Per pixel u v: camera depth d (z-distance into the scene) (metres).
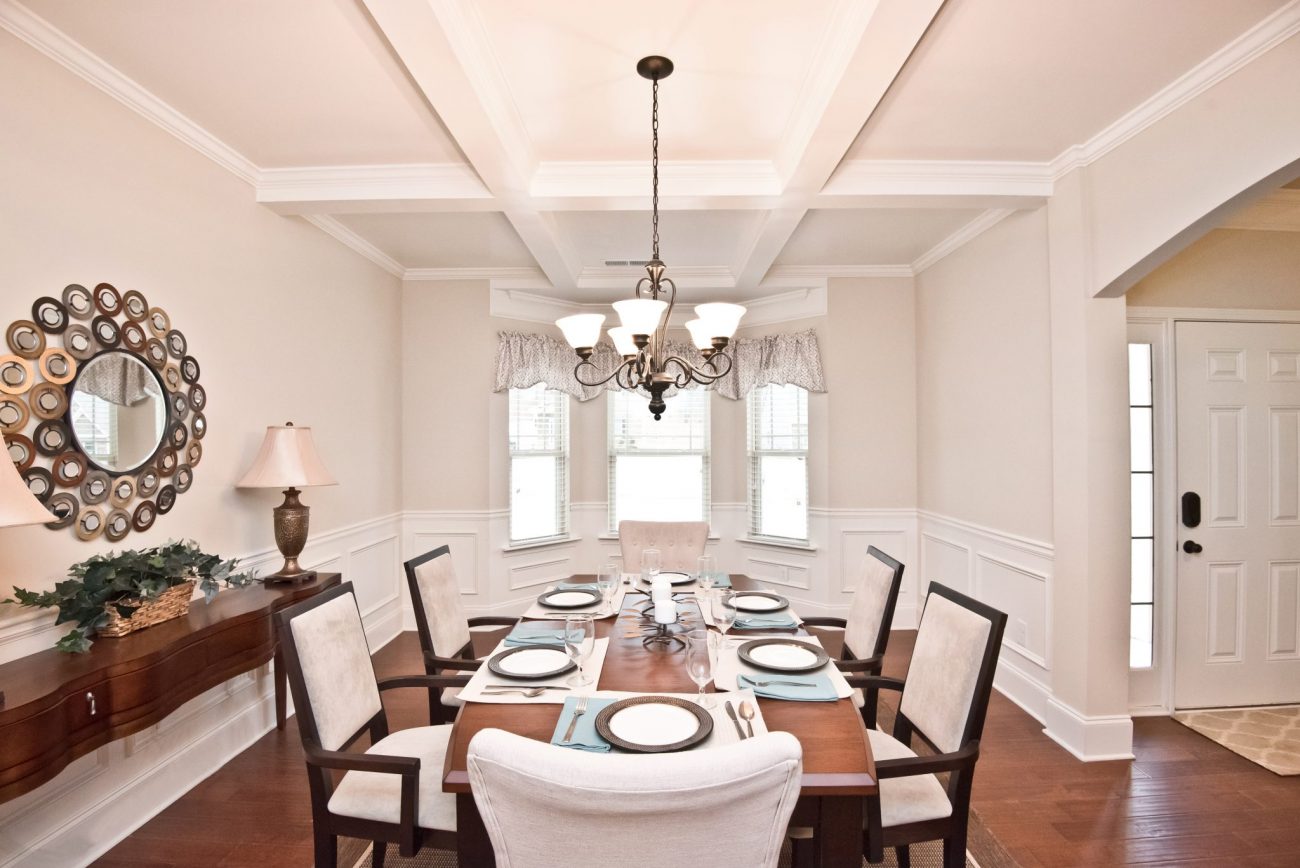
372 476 4.09
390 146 2.71
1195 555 3.18
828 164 2.57
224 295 2.72
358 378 3.91
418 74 1.96
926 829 1.64
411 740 1.92
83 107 2.06
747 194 2.89
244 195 2.85
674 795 0.90
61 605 1.85
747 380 4.97
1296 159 1.89
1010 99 2.34
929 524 4.36
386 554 4.30
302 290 3.31
